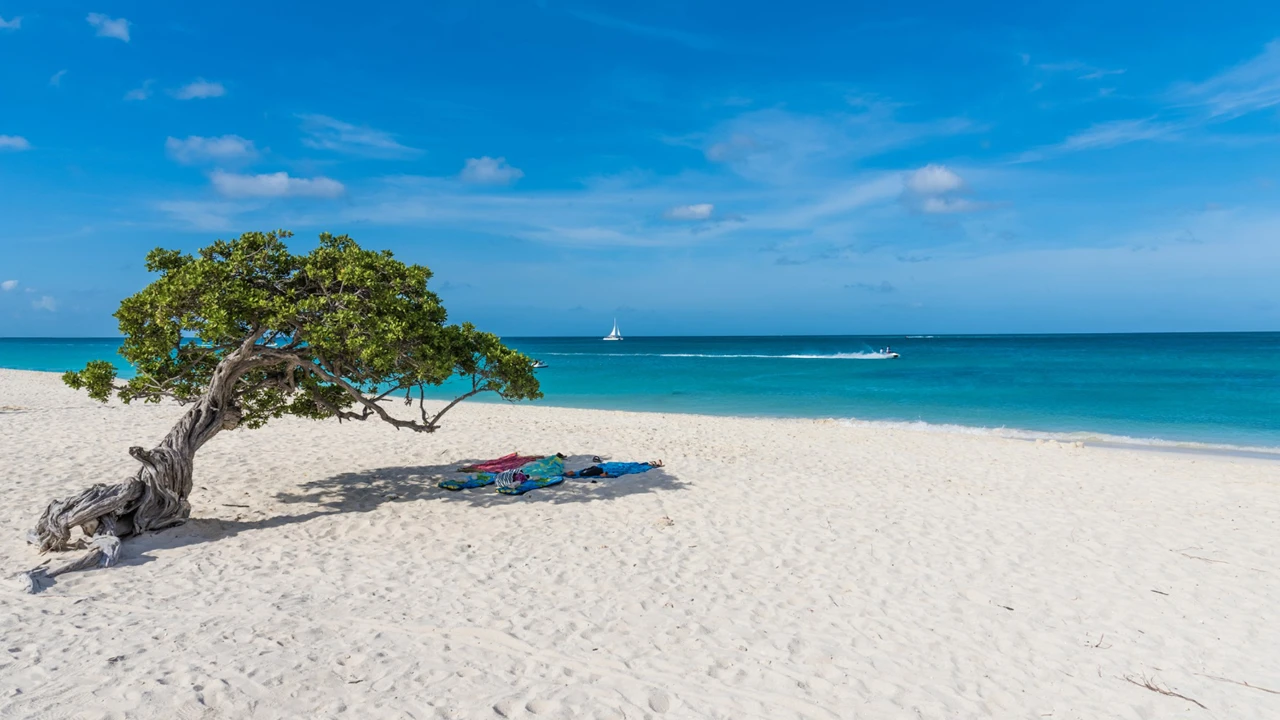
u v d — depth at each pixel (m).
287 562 8.06
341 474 12.89
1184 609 7.12
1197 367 51.38
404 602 6.92
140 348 9.71
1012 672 5.82
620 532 9.48
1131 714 5.21
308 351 9.88
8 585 7.09
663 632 6.40
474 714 4.93
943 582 7.81
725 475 13.22
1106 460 15.34
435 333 10.02
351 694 5.13
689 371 52.44
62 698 4.89
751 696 5.33
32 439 15.27
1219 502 11.46
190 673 5.30
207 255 9.48
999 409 27.44
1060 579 7.93
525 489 11.70
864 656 6.04
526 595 7.19
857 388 36.97
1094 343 123.06
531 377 11.45
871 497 11.62
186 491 9.34
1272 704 5.34
